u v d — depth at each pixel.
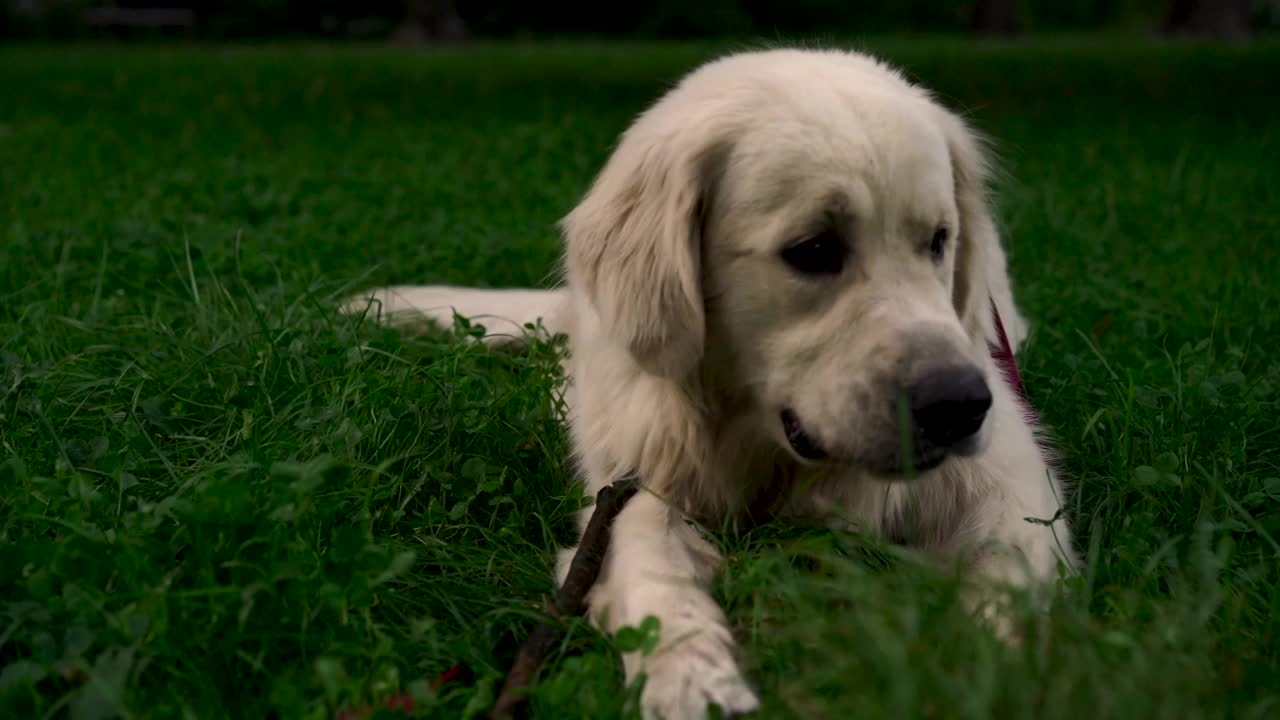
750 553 0.99
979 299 1.14
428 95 4.91
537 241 1.92
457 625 0.97
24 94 4.91
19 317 1.50
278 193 2.43
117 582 0.93
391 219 2.14
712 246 1.05
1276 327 1.51
